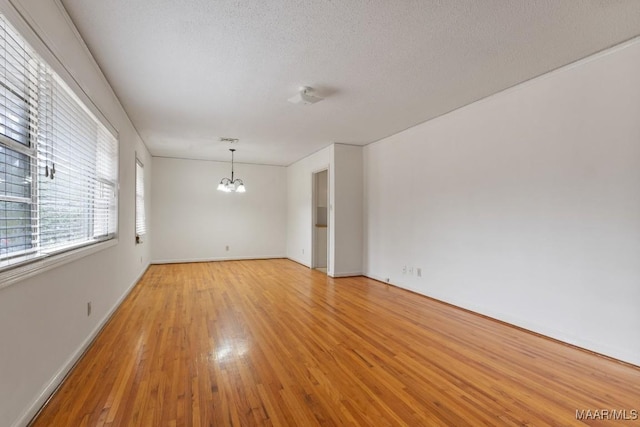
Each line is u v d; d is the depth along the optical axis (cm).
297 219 755
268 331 304
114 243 344
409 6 202
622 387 209
